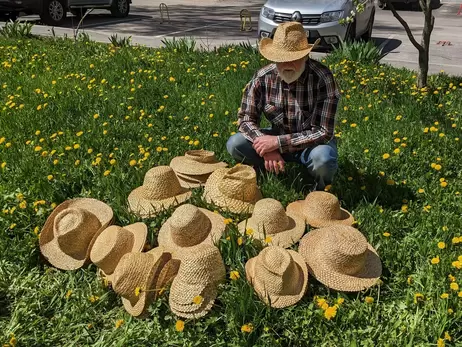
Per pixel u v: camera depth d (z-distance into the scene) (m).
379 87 6.60
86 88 6.71
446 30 14.91
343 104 5.92
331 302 2.84
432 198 3.80
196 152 4.04
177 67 7.73
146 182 3.57
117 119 5.46
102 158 4.45
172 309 2.74
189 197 3.59
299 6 10.30
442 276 2.94
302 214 3.41
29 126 5.29
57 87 6.77
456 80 7.34
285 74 3.47
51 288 3.07
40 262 3.31
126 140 4.91
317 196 3.37
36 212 3.70
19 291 3.06
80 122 5.41
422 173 4.24
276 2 10.77
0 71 7.66
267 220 3.15
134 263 2.81
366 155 4.52
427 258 3.15
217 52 9.02
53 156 4.57
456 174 4.27
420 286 2.93
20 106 5.83
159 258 2.84
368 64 8.04
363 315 2.73
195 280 2.73
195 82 6.99
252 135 3.71
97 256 2.99
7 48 9.10
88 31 13.60
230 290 2.86
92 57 8.67
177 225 3.00
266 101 3.75
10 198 3.86
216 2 24.11
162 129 5.26
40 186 3.98
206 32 13.83
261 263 2.78
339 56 8.32
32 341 2.72
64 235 3.11
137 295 2.73
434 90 6.57
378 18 17.94
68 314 2.89
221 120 5.41
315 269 2.93
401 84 6.86
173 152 4.57
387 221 3.50
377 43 12.19
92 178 4.22
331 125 3.61
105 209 3.43
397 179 4.16
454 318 2.67
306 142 3.59
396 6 21.31
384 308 2.82
